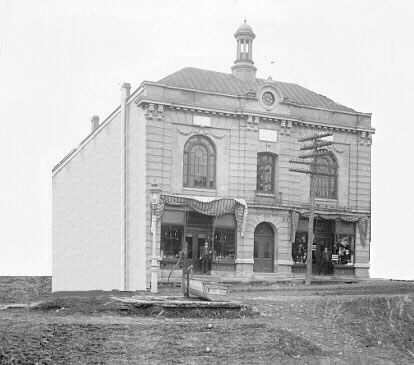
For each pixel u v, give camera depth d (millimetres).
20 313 21594
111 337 17156
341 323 20781
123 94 41625
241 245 40375
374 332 19891
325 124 44062
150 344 16875
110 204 43594
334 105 46000
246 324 19328
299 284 37750
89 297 25609
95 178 47000
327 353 17453
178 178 39188
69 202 52500
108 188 44188
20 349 15641
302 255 43000
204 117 40094
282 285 36000
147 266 37406
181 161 39344
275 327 19531
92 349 16156
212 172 40531
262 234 41938
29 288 52719
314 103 45531
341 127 44719
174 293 30031
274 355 16812
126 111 41562
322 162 44531
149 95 38406
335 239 44219
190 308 21406
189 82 41406
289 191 42562
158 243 37688
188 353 16453
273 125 42250
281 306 23031
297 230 42969
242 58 46938
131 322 18922
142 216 38312
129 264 40219
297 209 42406
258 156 42031
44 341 16359
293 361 16484
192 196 39062
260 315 21516
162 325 18594
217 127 40562
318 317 21531
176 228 38844
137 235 39094
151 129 38375
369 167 45844
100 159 46188
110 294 29828
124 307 21406
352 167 45344
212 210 39281
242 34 47000
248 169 41094
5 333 16766
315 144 40281
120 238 41281
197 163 40156
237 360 16234
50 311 21906
